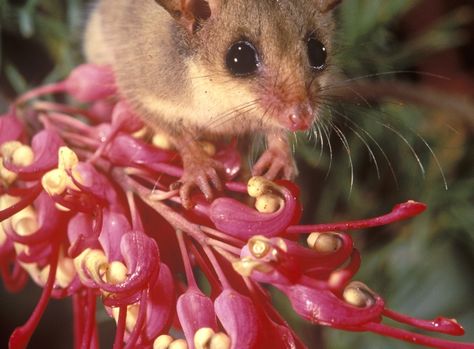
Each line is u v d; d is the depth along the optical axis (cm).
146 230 20
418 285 27
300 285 19
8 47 29
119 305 19
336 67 24
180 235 20
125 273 19
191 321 19
